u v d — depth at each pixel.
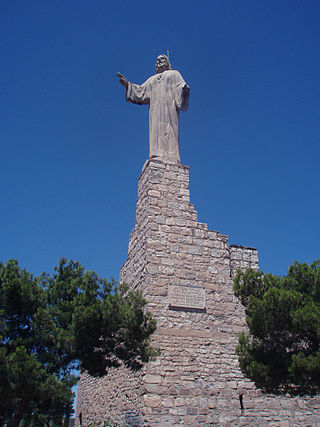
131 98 22.61
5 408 12.47
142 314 13.84
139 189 21.41
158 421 15.02
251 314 13.18
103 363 13.82
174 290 17.81
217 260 19.14
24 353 11.34
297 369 11.94
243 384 16.67
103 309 13.04
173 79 22.66
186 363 16.41
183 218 19.55
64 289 14.05
